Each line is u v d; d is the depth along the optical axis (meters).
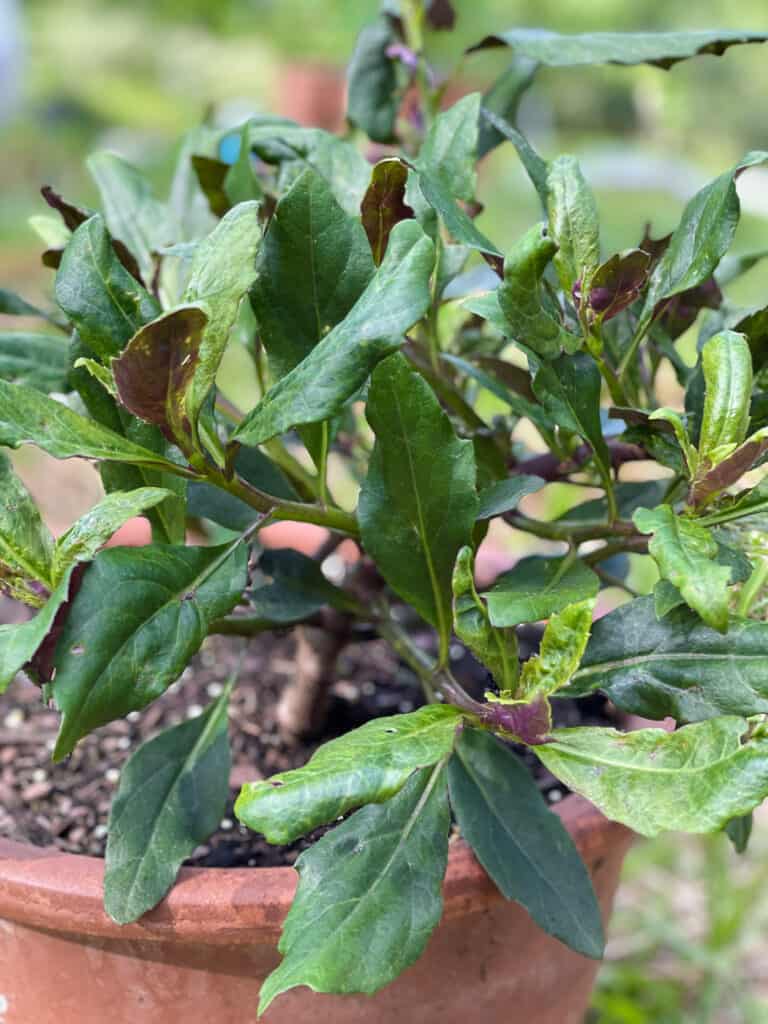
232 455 0.38
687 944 0.76
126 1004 0.47
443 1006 0.48
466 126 0.45
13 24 3.98
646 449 0.44
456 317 0.57
